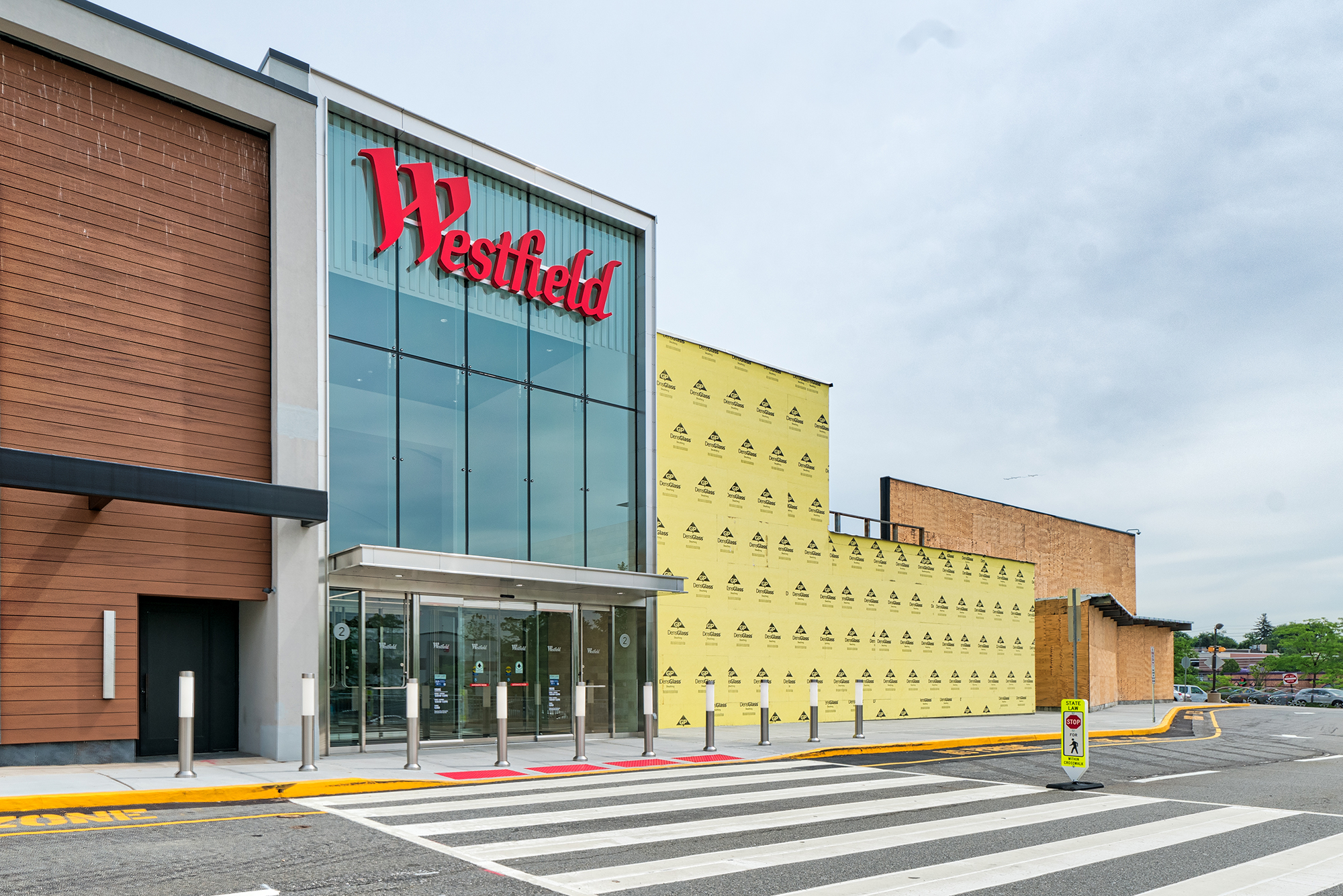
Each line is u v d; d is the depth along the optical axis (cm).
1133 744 2053
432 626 1639
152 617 1398
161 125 1395
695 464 2259
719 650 2259
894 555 2825
